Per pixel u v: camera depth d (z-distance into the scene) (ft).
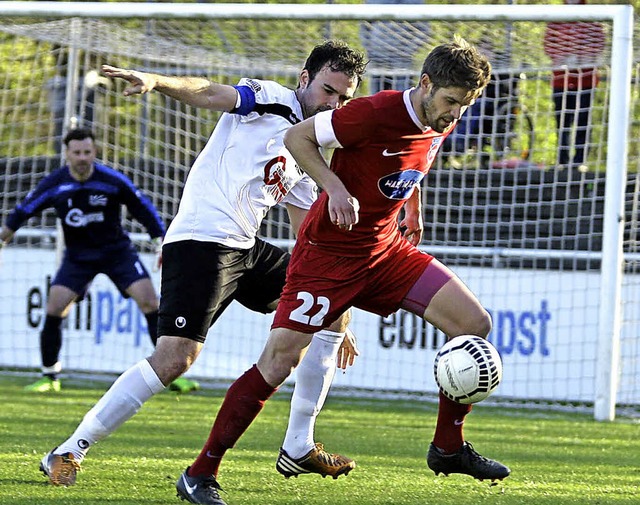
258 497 50.01
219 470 57.82
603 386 90.99
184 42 110.11
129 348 112.78
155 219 94.38
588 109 107.96
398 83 115.65
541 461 66.28
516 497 51.88
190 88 49.34
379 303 49.37
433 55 44.16
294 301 47.96
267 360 47.85
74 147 91.76
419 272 48.57
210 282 50.57
